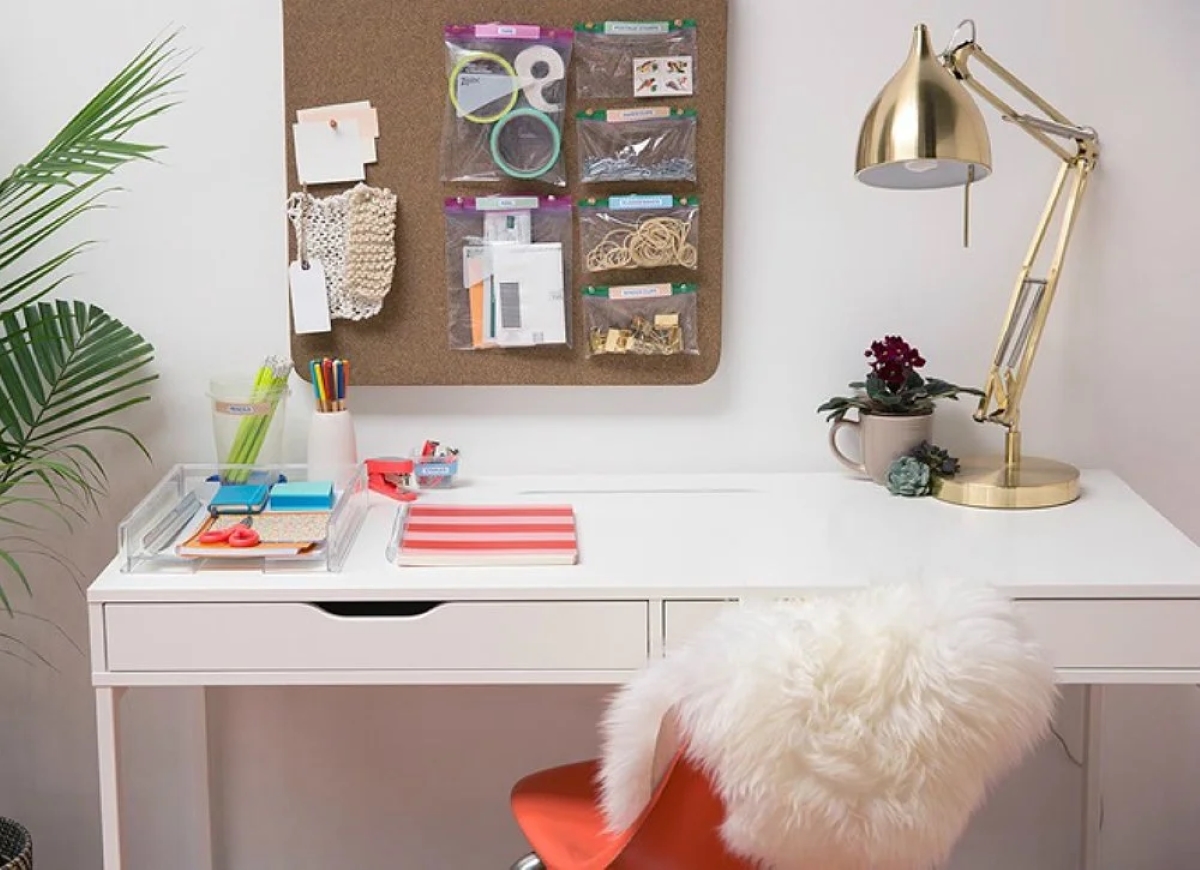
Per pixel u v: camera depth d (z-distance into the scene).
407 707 2.29
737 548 1.79
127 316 2.15
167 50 2.09
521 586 1.66
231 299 2.15
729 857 1.33
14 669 2.27
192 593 1.66
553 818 1.66
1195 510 2.20
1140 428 2.17
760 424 2.18
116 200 2.12
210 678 1.68
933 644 1.20
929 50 1.74
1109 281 2.13
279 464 2.03
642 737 1.33
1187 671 1.66
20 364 2.02
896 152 1.69
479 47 2.05
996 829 2.32
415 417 2.18
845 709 1.18
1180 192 2.10
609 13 2.05
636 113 2.06
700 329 2.12
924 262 2.12
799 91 2.08
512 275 2.09
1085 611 1.65
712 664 1.21
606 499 2.04
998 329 2.14
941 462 2.03
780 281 2.13
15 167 2.11
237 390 2.06
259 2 2.07
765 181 2.10
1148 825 2.32
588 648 1.68
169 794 2.31
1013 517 1.91
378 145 2.08
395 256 2.10
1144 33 2.06
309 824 2.33
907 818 1.20
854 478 2.14
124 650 1.67
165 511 1.86
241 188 2.12
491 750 2.31
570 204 2.09
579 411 2.18
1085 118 2.08
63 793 2.32
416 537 1.81
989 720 1.21
